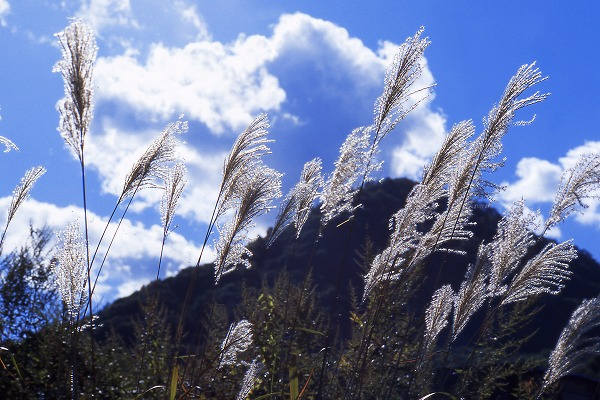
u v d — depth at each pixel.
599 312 5.93
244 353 6.67
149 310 7.99
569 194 5.64
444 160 5.20
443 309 5.43
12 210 5.81
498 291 5.55
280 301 7.40
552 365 6.11
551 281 5.42
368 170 5.46
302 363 6.54
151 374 7.65
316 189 5.54
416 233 5.19
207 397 5.63
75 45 4.51
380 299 5.36
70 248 4.82
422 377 5.79
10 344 7.73
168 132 5.19
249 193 5.17
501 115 5.23
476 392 6.28
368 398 5.83
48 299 8.31
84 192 4.74
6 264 8.34
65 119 4.59
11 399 7.27
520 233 5.52
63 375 7.10
